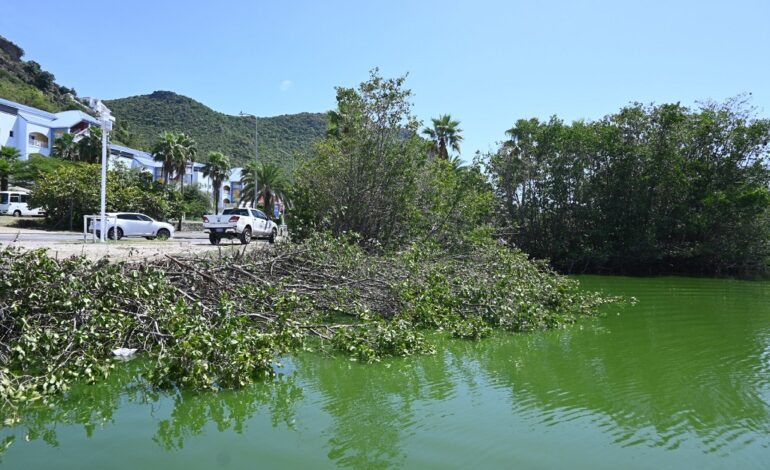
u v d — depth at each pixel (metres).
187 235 33.28
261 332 7.40
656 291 17.23
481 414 5.14
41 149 55.25
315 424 4.84
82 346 6.31
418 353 7.58
